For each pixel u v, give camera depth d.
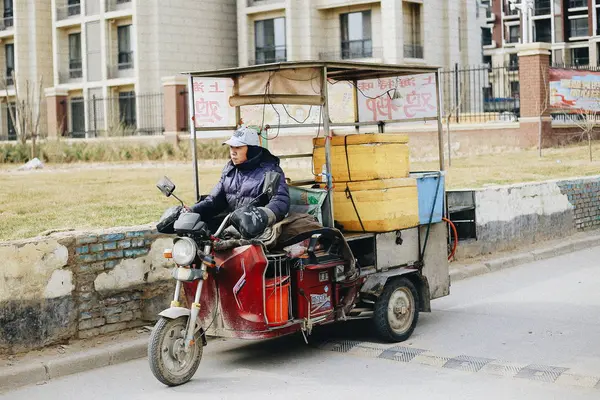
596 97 27.17
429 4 41.94
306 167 25.09
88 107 47.41
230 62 47.16
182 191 17.72
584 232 14.51
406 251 8.20
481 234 12.14
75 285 7.64
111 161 32.94
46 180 21.66
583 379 6.46
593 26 64.81
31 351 7.32
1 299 7.12
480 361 7.07
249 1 44.84
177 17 44.75
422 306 8.26
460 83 37.47
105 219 12.66
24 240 7.39
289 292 7.10
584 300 9.52
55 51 49.50
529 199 13.12
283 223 7.09
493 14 67.19
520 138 27.38
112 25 46.56
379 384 6.58
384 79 9.02
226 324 6.91
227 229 7.07
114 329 7.95
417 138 29.67
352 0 41.12
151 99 44.56
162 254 8.29
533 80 27.09
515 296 9.90
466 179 18.62
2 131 54.50
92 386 6.80
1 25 54.25
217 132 8.80
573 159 23.06
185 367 6.77
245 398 6.32
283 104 8.27
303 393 6.39
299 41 42.53
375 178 7.80
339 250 7.52
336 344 7.82
